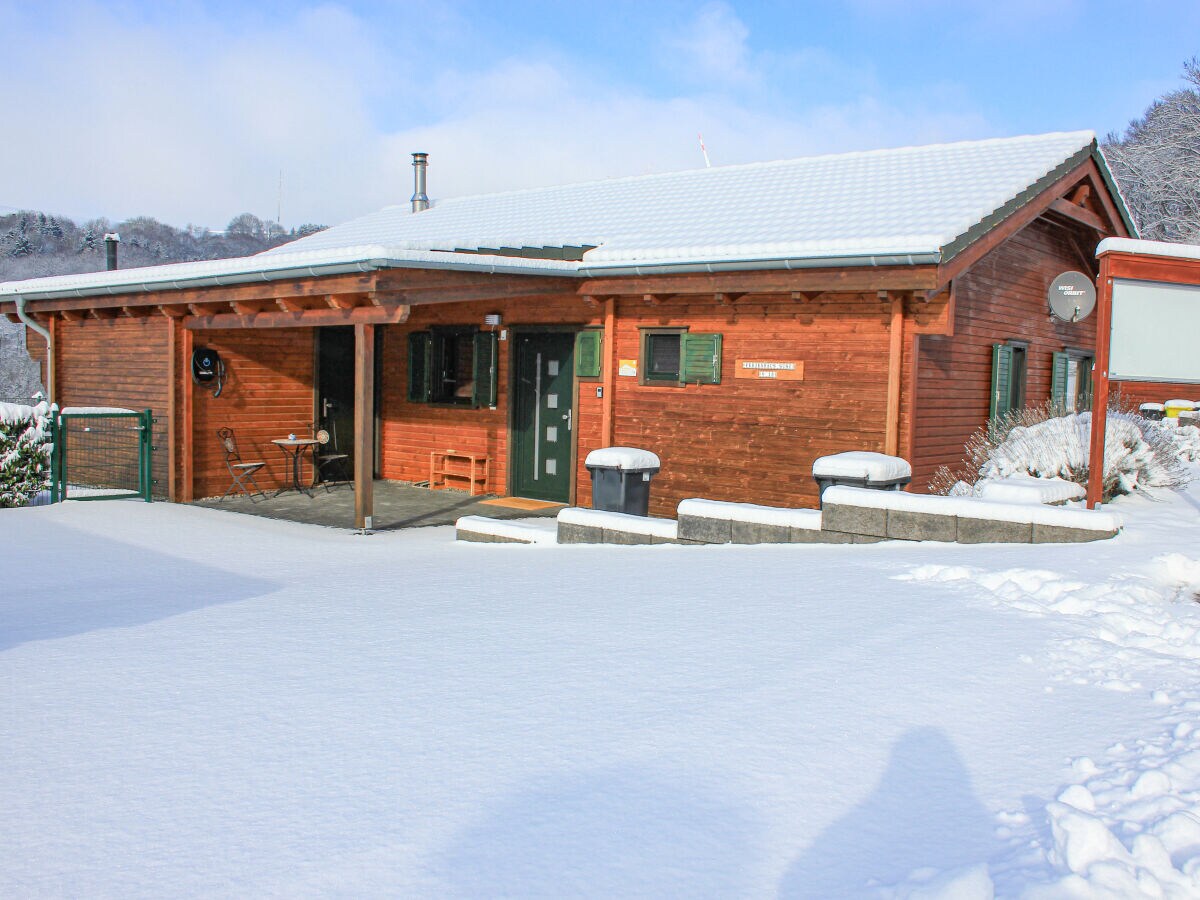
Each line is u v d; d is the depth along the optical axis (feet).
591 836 9.21
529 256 37.45
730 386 37.14
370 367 34.30
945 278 30.55
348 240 53.72
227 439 43.70
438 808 9.87
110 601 21.42
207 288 38.68
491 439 45.93
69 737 12.20
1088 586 17.06
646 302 39.11
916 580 18.79
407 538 33.19
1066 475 29.17
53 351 48.80
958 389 36.47
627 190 52.08
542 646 15.52
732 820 9.44
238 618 18.90
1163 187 104.88
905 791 9.95
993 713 11.89
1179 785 9.70
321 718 12.60
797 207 38.91
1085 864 8.36
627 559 23.95
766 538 25.13
